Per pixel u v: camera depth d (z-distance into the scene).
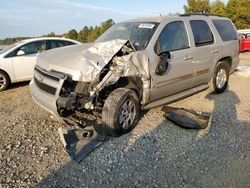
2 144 4.20
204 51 5.97
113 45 4.39
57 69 4.23
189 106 5.95
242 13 37.88
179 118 5.01
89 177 3.41
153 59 4.76
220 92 6.88
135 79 4.63
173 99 5.49
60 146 4.16
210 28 6.39
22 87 8.15
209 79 6.48
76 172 3.51
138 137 4.42
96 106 4.30
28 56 8.16
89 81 4.08
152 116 5.28
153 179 3.37
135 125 4.70
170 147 4.14
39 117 5.36
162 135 4.52
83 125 4.52
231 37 7.09
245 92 7.12
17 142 4.27
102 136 4.43
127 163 3.71
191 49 5.61
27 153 3.94
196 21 6.07
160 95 5.18
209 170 3.55
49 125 4.95
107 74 4.26
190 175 3.44
